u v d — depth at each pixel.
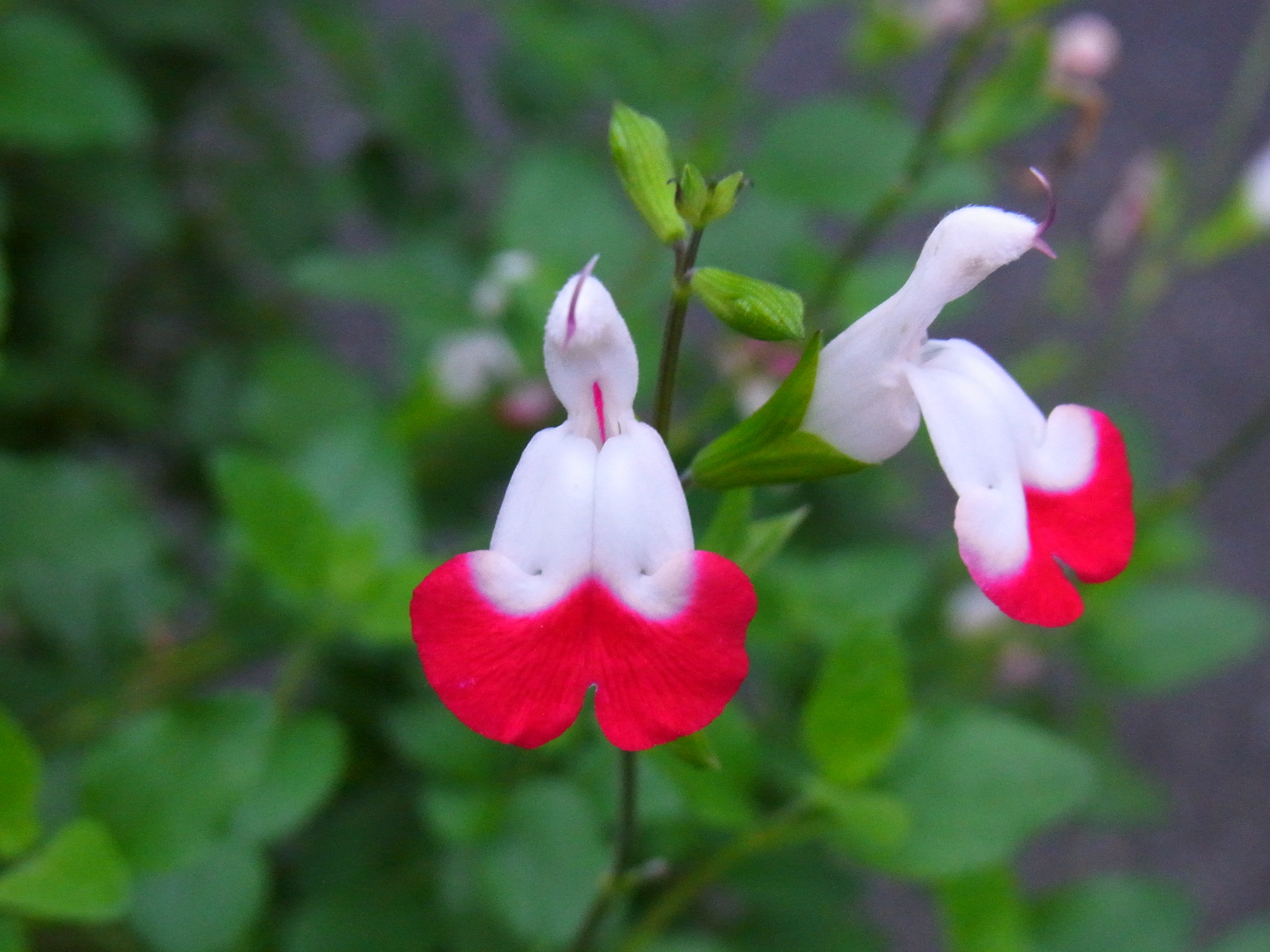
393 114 0.23
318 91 0.29
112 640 0.19
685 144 0.21
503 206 0.22
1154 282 0.25
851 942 0.19
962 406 0.12
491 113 0.34
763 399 0.20
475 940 0.17
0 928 0.14
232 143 0.27
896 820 0.14
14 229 0.23
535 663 0.11
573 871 0.16
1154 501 0.22
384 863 0.18
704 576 0.11
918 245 0.37
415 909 0.17
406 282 0.20
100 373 0.23
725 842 0.18
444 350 0.20
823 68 0.38
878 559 0.18
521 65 0.24
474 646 0.11
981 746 0.15
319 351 0.25
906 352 0.12
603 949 0.17
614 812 0.17
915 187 0.20
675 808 0.16
